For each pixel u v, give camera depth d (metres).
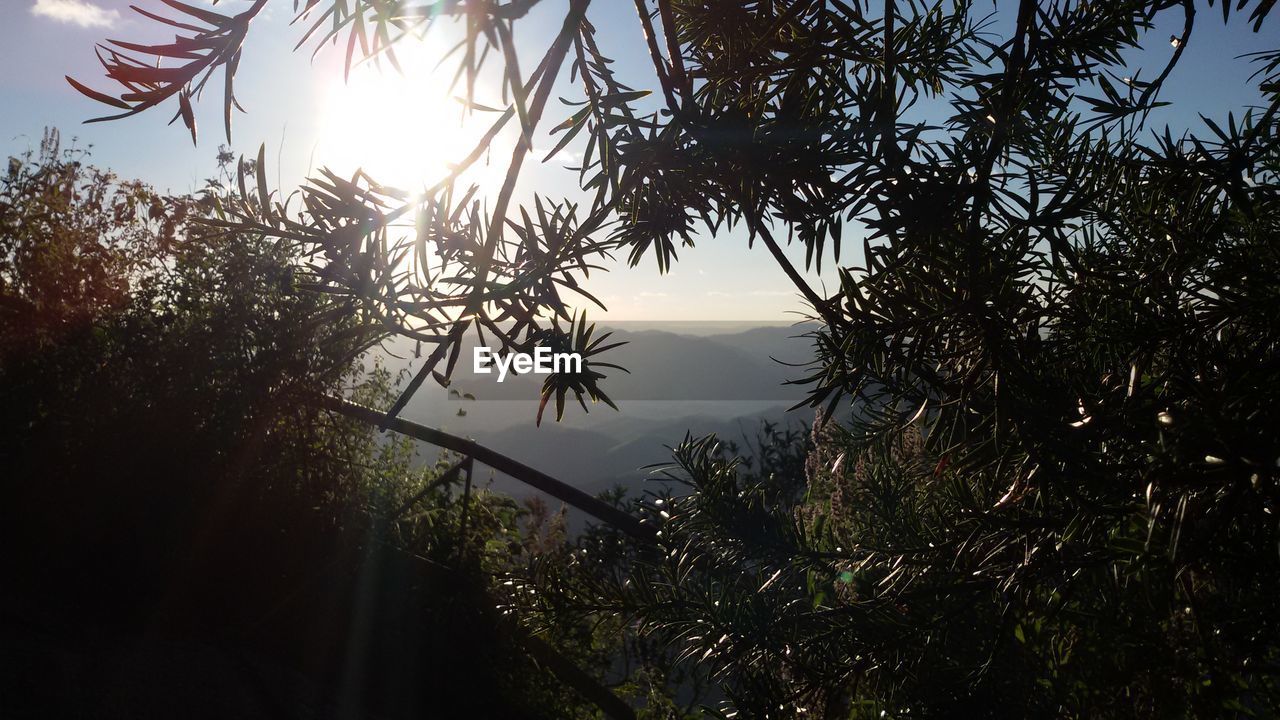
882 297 0.85
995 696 1.19
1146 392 0.80
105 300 3.79
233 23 0.84
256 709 3.04
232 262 3.19
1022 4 0.88
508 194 0.84
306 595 3.68
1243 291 0.84
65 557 3.51
